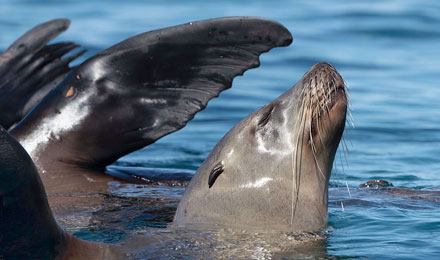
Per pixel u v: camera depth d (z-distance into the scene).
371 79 56.22
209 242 20.45
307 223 21.73
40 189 15.97
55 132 31.23
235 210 21.97
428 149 39.12
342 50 65.19
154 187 30.62
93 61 31.41
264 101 50.69
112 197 28.38
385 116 46.12
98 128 31.03
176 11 79.06
